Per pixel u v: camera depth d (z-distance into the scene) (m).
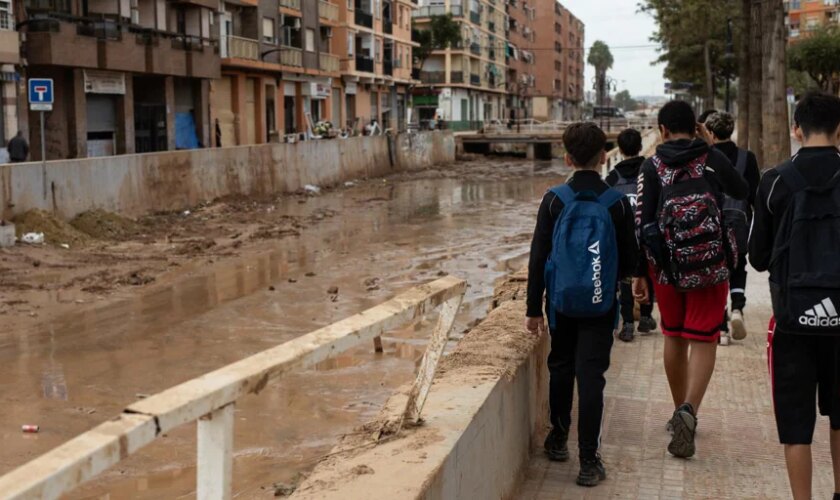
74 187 21.62
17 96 29.98
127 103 36.06
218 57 41.88
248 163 32.25
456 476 3.35
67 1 32.97
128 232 22.55
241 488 6.73
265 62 47.03
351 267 18.66
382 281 16.92
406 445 3.29
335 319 13.54
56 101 32.34
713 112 6.94
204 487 2.13
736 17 54.88
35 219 19.62
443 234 24.75
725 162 5.13
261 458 7.44
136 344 11.91
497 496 4.14
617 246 4.63
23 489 1.50
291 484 6.73
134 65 34.91
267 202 32.31
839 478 4.05
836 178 3.76
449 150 63.38
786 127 19.33
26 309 13.91
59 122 32.47
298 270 18.22
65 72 32.62
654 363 7.25
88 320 13.31
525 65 125.44
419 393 3.57
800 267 3.72
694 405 5.17
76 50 31.38
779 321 3.79
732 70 62.53
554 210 4.62
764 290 10.24
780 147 19.28
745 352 7.59
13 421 8.59
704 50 59.69
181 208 27.28
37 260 17.70
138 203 24.78
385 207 32.69
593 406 4.65
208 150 29.16
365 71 62.91
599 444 5.05
